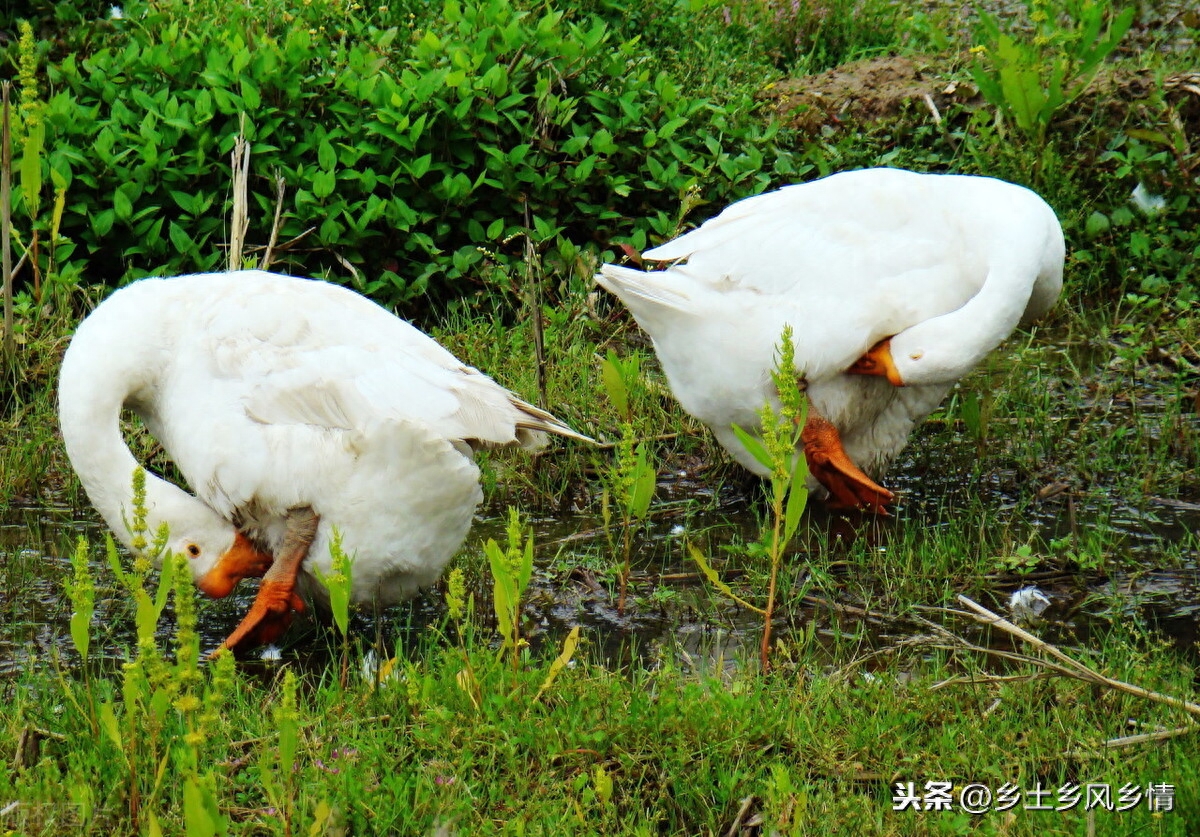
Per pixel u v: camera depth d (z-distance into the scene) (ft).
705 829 22.88
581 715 24.72
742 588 32.12
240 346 28.35
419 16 54.49
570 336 43.24
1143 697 25.14
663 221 45.29
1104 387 42.06
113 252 42.98
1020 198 33.47
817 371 33.50
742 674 26.73
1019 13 69.46
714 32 63.31
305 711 25.49
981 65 53.83
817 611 31.12
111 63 46.68
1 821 21.40
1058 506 36.01
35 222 39.52
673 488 37.70
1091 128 50.26
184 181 43.27
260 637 28.63
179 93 45.09
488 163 45.09
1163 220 47.47
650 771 23.85
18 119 41.55
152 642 20.31
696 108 48.03
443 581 32.27
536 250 44.73
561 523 35.68
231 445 28.04
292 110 44.55
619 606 31.17
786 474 25.89
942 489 37.35
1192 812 21.93
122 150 43.45
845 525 35.45
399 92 45.14
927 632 30.12
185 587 19.70
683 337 34.45
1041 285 34.60
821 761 23.90
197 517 28.81
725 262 34.19
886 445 36.04
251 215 43.91
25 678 27.32
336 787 22.63
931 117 51.98
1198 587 31.76
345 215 42.70
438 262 44.04
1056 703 25.96
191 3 51.83
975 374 42.37
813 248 33.60
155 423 30.14
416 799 22.43
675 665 28.48
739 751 24.00
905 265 33.35
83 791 21.45
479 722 24.40
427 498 28.04
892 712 25.20
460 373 29.40
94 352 28.66
